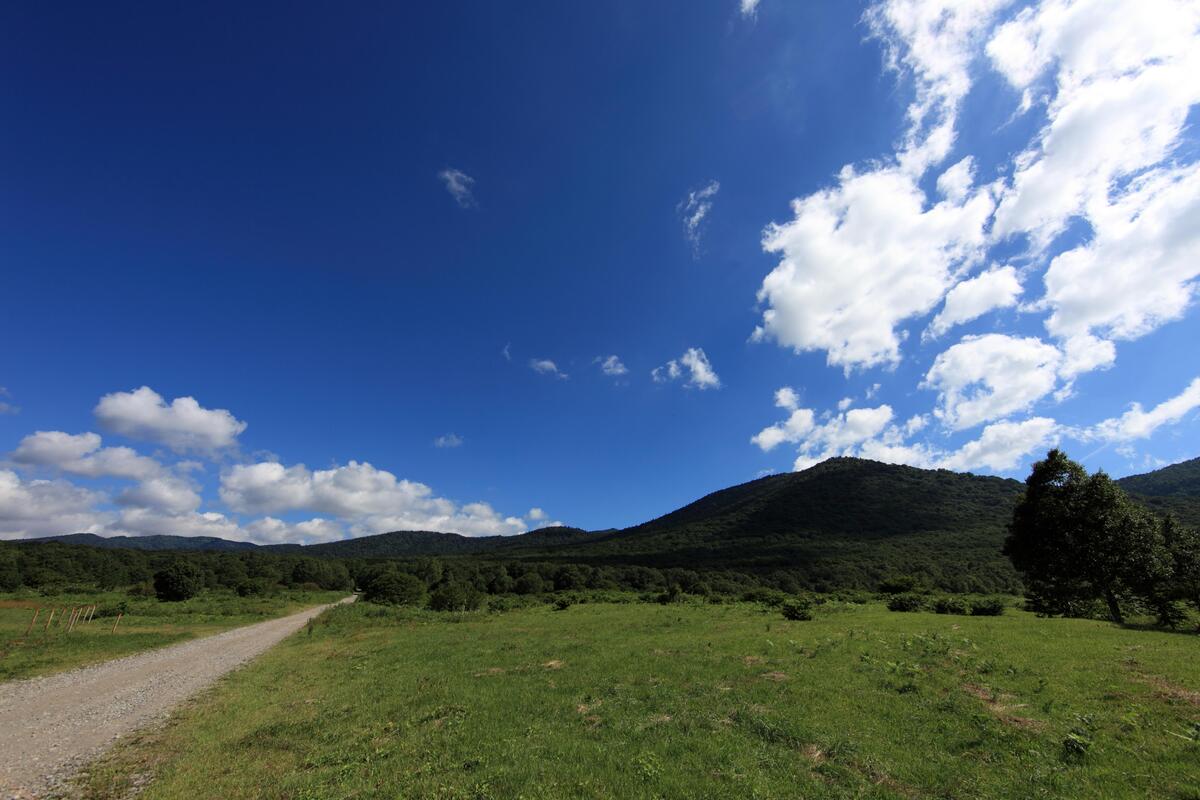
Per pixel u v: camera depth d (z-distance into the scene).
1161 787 8.45
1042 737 10.74
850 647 21.22
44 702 19.09
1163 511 71.69
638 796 8.59
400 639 33.97
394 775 9.97
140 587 78.44
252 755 12.23
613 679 17.80
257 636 40.94
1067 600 37.44
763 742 11.16
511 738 11.82
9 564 87.88
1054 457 38.38
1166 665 15.46
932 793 8.71
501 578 107.31
